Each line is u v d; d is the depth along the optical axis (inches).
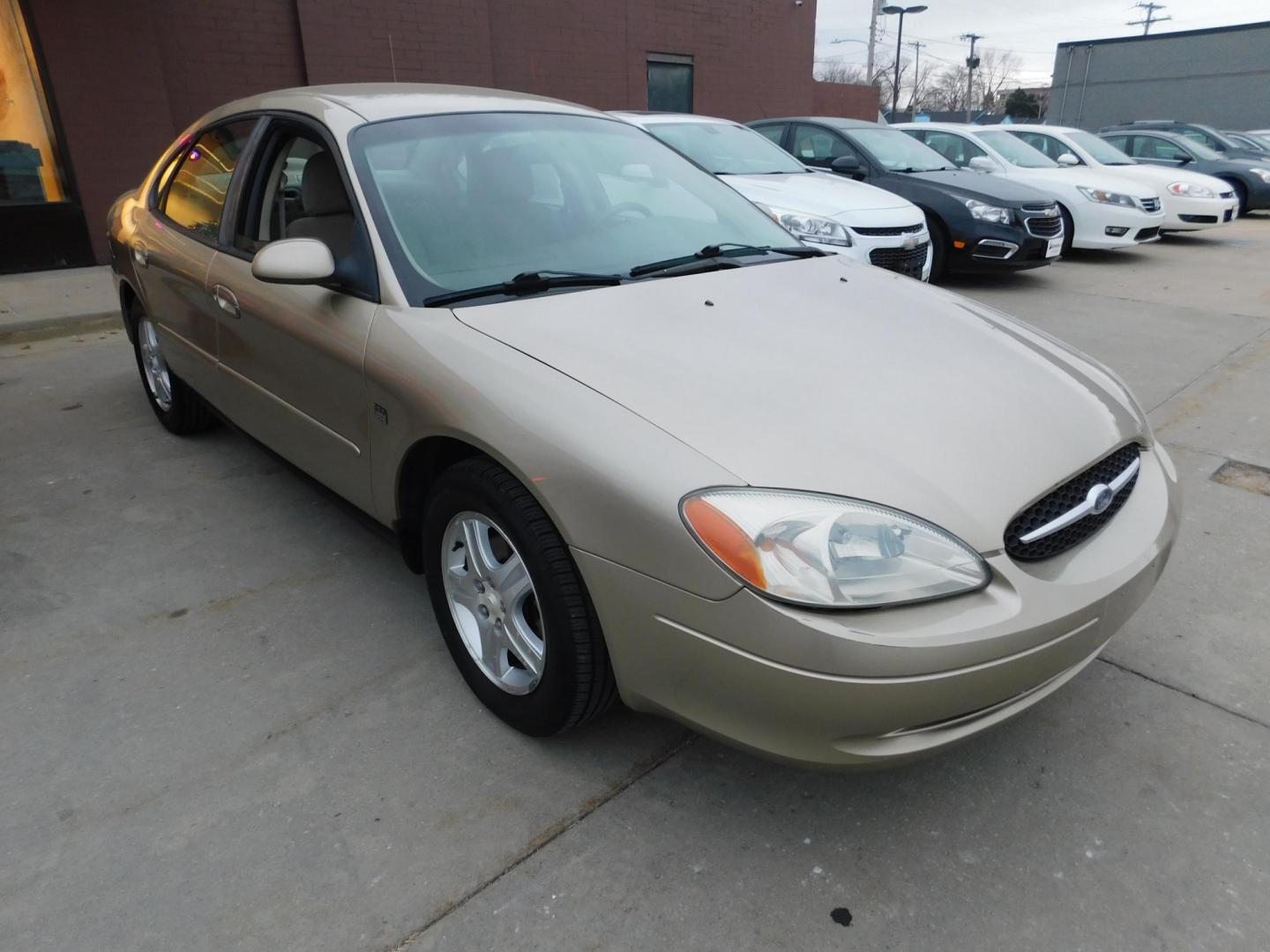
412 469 94.0
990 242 308.8
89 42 302.0
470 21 406.9
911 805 82.2
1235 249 424.2
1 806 81.5
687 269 105.9
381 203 99.9
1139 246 435.5
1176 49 1099.9
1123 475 84.3
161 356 164.7
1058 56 1203.9
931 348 90.6
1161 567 81.8
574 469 72.1
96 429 175.8
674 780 85.1
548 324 87.2
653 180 124.3
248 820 80.0
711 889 73.4
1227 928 69.5
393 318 91.8
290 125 116.0
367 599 115.5
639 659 72.5
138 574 121.6
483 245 101.0
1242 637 106.8
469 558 89.4
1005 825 79.8
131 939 68.7
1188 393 200.1
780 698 65.7
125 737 90.4
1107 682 98.9
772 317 93.6
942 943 68.7
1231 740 89.8
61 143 305.3
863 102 710.5
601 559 71.2
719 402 74.9
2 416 183.3
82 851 76.7
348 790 83.6
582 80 474.0
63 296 275.0
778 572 64.4
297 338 104.3
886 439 73.1
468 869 75.2
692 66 536.1
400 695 96.8
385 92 119.6
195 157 143.6
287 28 358.6
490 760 87.5
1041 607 68.8
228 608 113.3
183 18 331.3
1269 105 1044.5
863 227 250.7
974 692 66.5
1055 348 101.2
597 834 78.8
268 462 159.2
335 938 68.9
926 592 65.7
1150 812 81.0
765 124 372.8
